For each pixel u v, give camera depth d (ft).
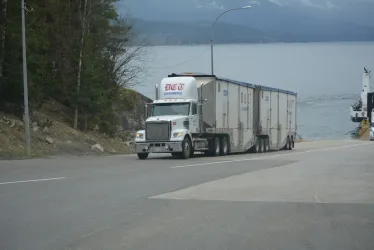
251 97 168.35
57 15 157.58
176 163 105.70
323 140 344.69
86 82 160.76
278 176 79.00
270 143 185.57
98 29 167.12
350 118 441.27
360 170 89.71
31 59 136.36
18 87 136.05
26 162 103.35
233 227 40.98
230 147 147.95
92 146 149.07
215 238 37.29
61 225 41.06
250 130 166.50
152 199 54.65
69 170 86.22
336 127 417.69
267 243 35.94
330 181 71.97
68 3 159.74
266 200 54.34
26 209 47.67
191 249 34.17
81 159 116.88
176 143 119.14
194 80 130.62
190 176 78.18
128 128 201.26
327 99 568.00
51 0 150.00
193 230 39.83
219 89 138.00
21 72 133.28
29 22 138.62
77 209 48.14
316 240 36.88
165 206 50.42
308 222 43.06
